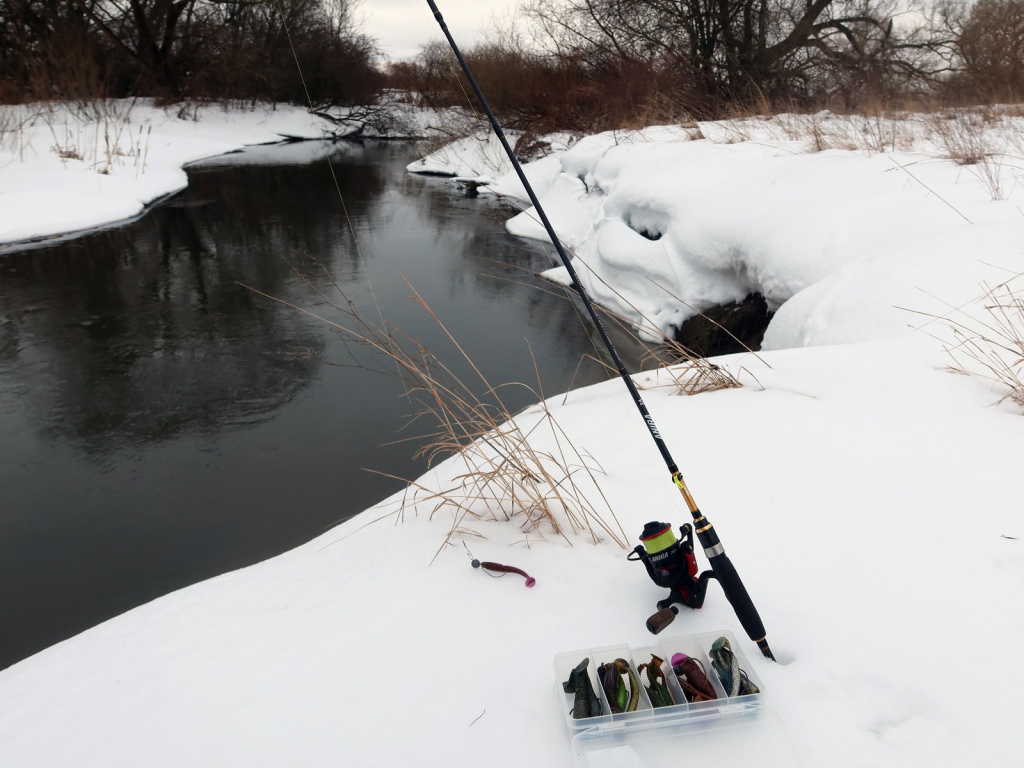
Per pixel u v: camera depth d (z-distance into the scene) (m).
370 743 1.81
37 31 22.25
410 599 2.38
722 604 2.21
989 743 1.67
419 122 30.88
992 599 2.11
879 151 8.11
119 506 4.60
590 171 12.59
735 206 7.68
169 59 26.39
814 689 1.86
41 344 7.21
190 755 1.81
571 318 8.16
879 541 2.42
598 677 1.86
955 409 3.33
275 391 6.22
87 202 12.74
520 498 3.06
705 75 16.94
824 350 4.33
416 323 7.93
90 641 2.50
